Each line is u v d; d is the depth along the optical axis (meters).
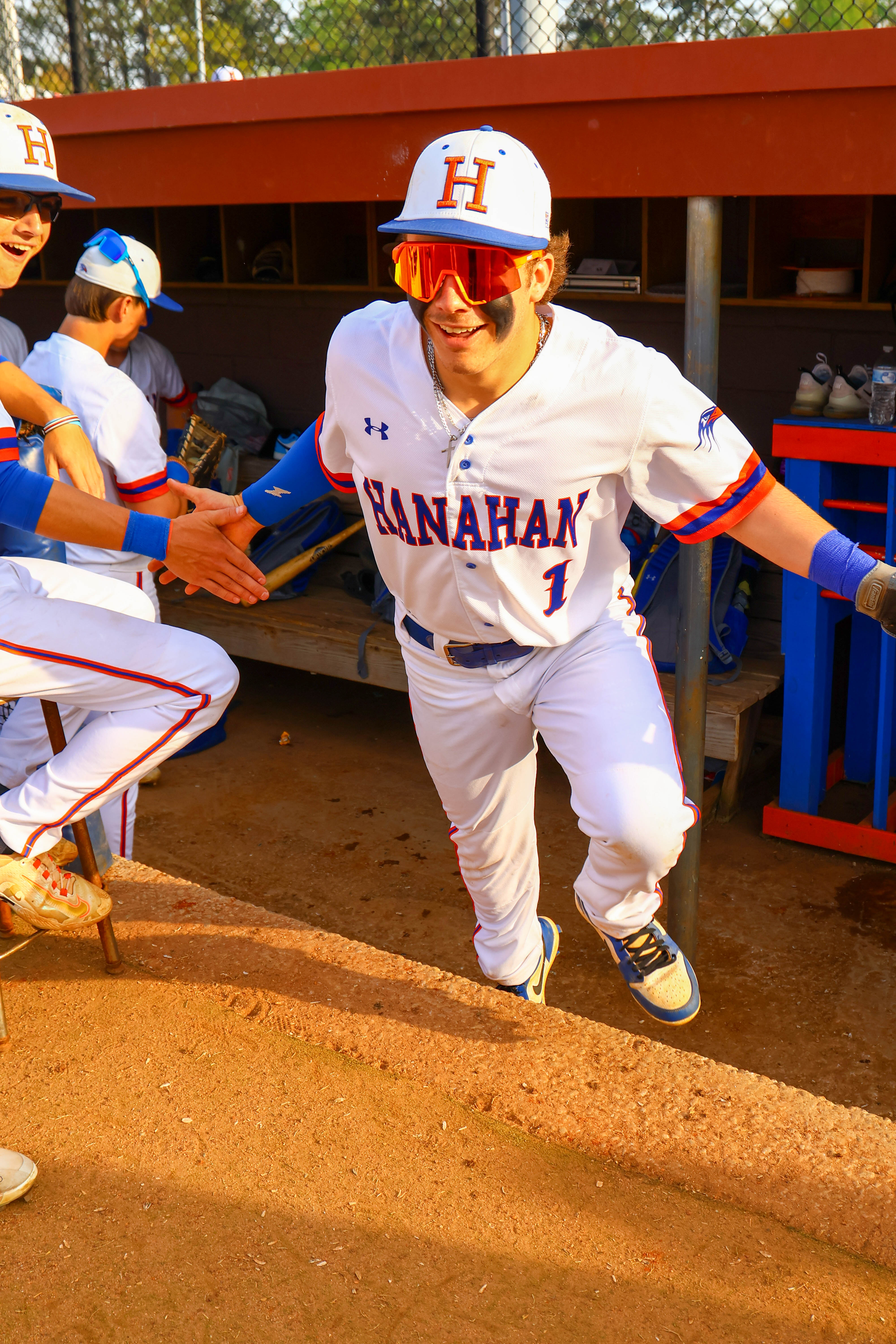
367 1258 1.69
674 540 4.72
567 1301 1.62
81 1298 1.63
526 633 1.95
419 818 4.79
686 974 2.17
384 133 3.84
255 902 4.18
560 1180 1.82
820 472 4.00
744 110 3.03
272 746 5.53
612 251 5.46
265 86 4.04
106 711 2.14
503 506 1.81
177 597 5.81
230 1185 1.82
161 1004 2.26
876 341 4.77
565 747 1.94
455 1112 1.97
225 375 6.78
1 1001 2.13
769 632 4.93
